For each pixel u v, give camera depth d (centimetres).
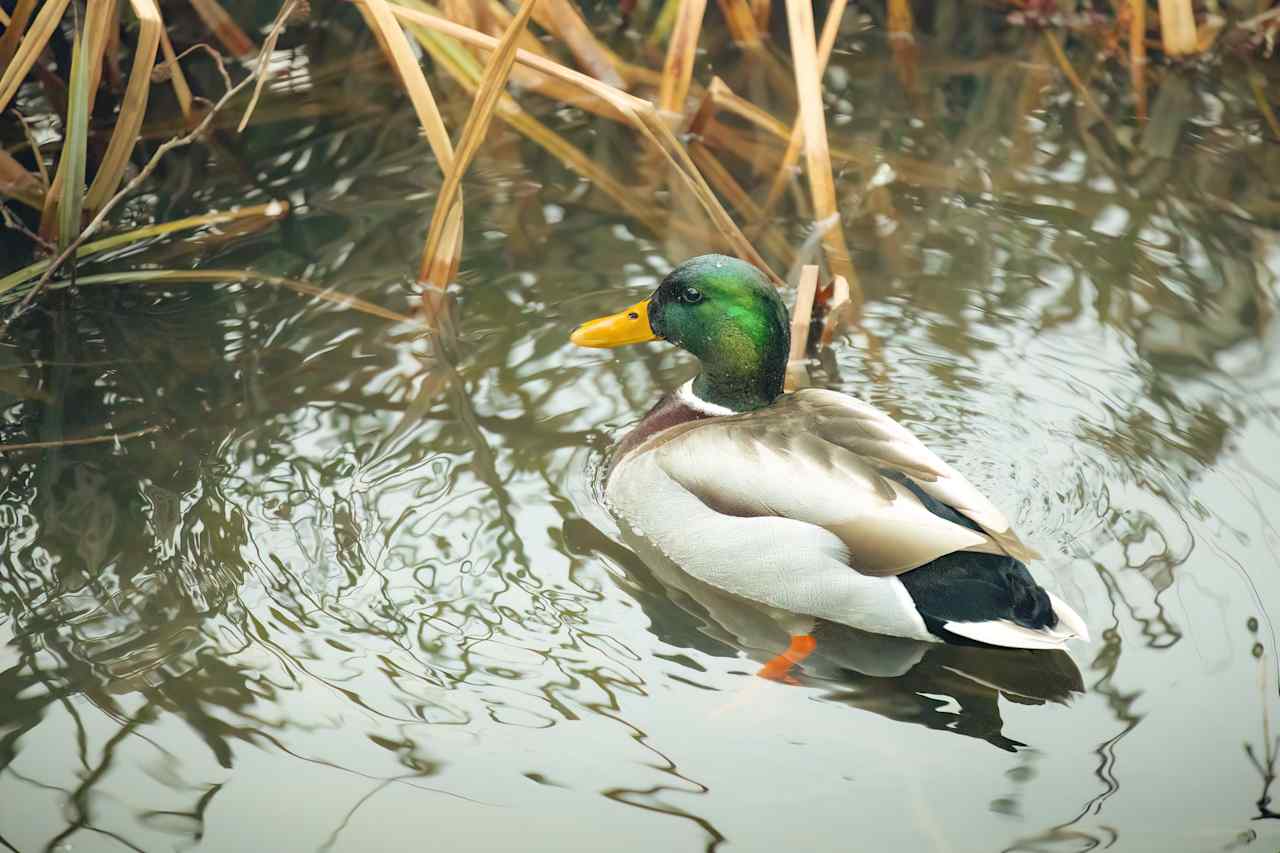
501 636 568
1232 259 802
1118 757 507
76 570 593
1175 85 981
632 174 884
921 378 715
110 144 763
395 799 493
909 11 1042
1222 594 573
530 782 500
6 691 536
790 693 545
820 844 475
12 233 810
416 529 619
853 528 562
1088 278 788
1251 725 516
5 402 692
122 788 496
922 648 571
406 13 779
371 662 552
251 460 656
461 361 729
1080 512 622
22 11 777
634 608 588
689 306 647
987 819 484
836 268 801
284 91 945
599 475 658
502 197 861
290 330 746
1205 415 679
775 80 982
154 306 763
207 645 558
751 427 605
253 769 505
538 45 929
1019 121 945
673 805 491
